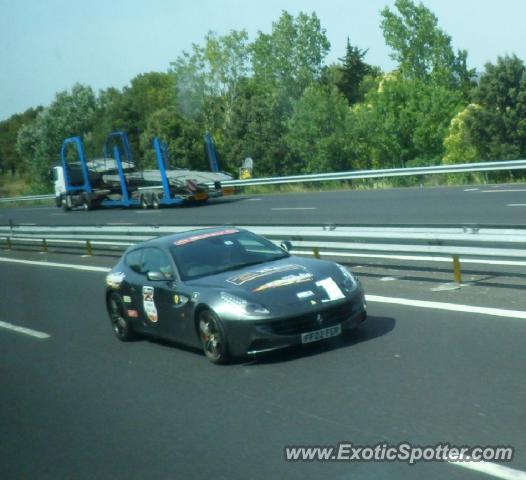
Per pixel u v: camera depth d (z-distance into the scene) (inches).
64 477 219.8
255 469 206.2
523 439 202.7
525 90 1684.3
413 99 2003.0
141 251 387.5
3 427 277.1
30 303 565.0
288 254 364.2
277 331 302.4
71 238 868.0
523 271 447.8
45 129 3137.3
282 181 1389.0
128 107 3085.6
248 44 2573.8
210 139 1443.2
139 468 218.4
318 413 245.3
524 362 271.4
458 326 335.3
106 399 296.2
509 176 1095.6
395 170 1175.0
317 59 2763.3
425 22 2561.5
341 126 1957.4
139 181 1443.2
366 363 295.1
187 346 368.2
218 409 264.2
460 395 243.9
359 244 484.1
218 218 1035.9
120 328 402.0
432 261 522.0
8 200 2234.3
